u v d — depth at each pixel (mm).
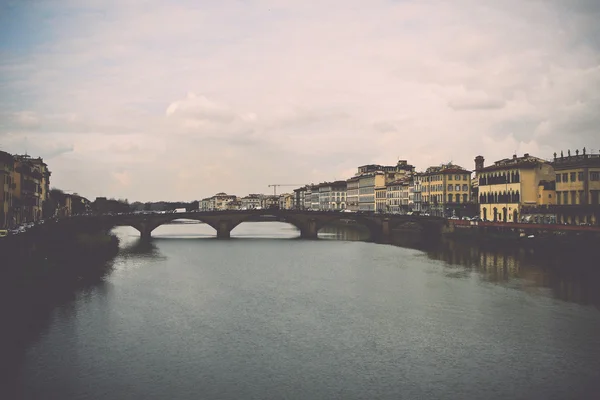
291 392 42719
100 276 90500
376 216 180750
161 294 76375
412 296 74625
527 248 124438
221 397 41812
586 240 106250
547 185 147125
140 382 44375
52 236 103000
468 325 59812
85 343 53562
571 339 54656
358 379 45188
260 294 77062
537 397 41719
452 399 41531
